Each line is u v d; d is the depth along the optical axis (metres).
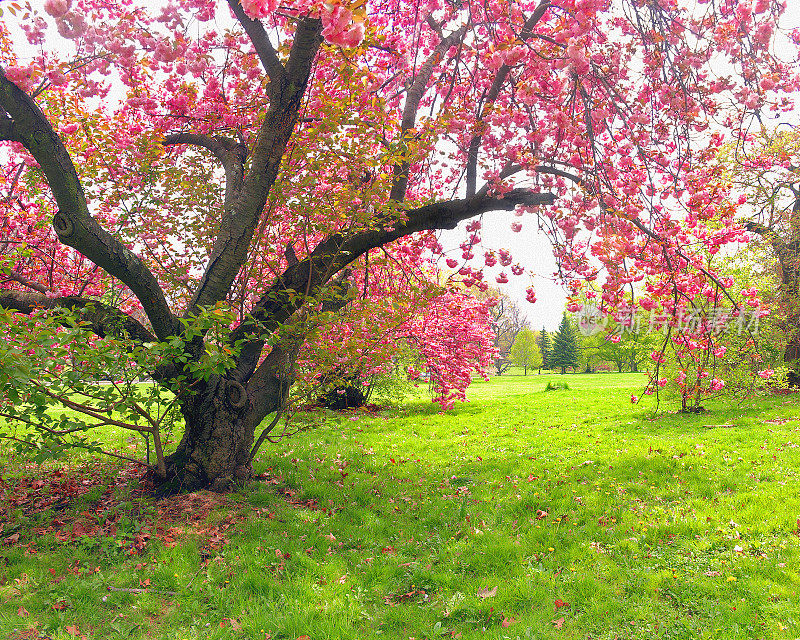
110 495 7.04
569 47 4.31
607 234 5.48
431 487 8.37
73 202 6.01
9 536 5.62
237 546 5.74
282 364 7.83
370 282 10.05
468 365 14.32
